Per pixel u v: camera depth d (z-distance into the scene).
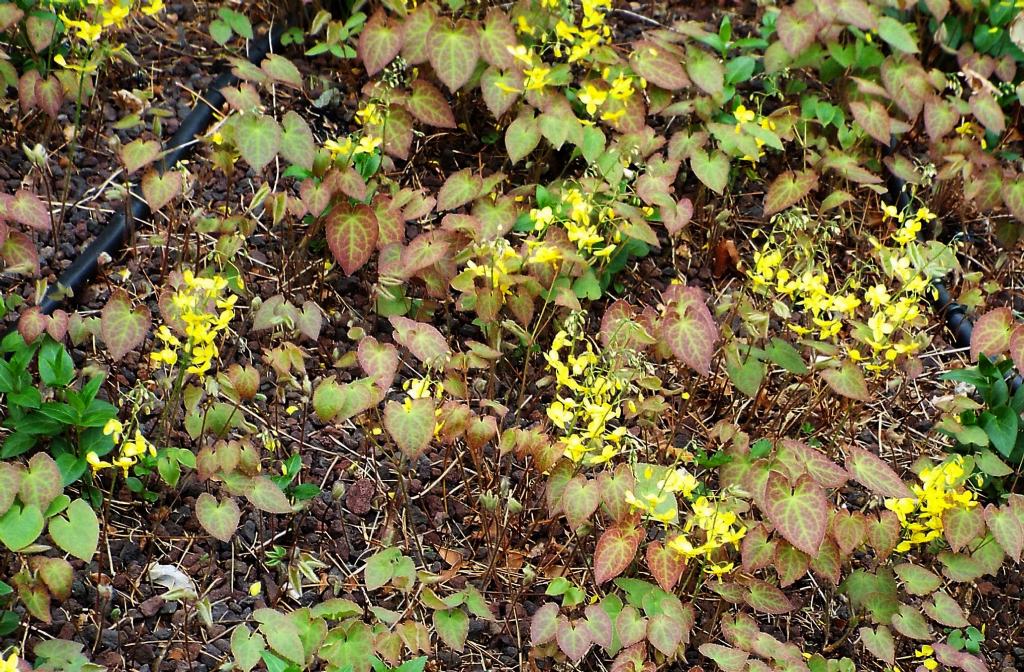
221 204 1.66
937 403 1.61
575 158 1.72
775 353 1.58
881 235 1.75
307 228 1.65
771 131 1.68
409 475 1.54
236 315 1.60
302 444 1.52
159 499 1.49
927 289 1.71
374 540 1.51
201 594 1.45
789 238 1.62
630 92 1.62
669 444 1.53
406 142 1.63
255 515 1.50
